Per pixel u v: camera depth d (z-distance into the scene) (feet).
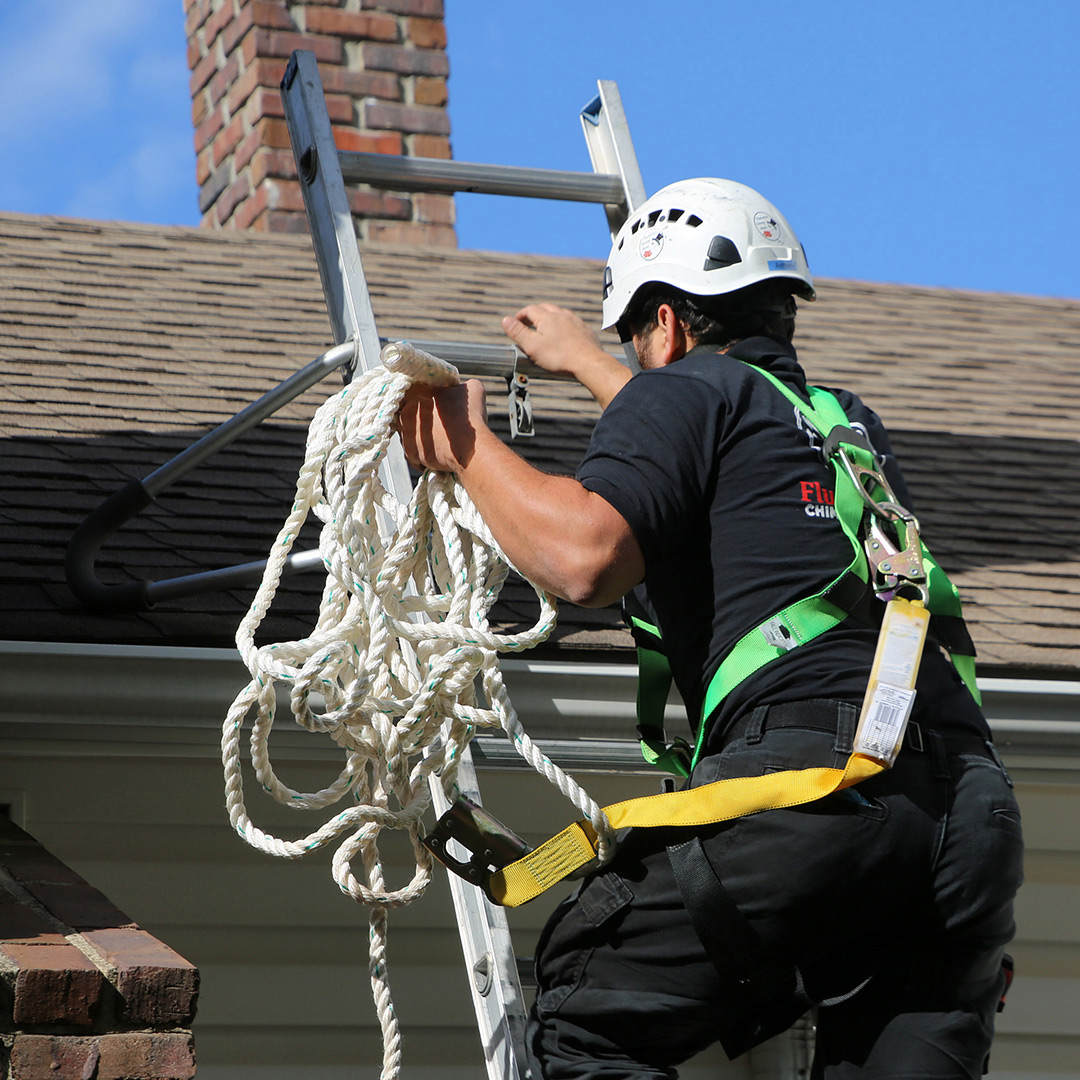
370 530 15.47
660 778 24.67
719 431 14.32
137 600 22.76
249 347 37.42
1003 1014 26.21
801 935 13.23
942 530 32.30
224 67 57.62
